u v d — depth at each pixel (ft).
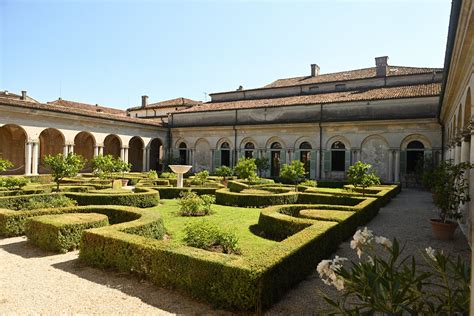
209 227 25.35
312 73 123.13
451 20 25.68
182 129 117.29
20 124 79.41
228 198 51.80
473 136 28.91
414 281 10.17
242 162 72.23
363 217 35.29
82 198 44.27
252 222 37.70
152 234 26.89
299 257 19.58
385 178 84.12
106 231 22.71
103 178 74.13
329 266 10.93
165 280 18.45
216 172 89.04
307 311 15.78
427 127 78.89
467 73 32.42
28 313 15.39
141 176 89.30
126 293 17.79
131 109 163.73
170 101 159.63
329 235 24.79
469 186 30.40
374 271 10.27
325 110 93.81
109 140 123.03
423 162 77.82
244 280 15.61
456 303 10.10
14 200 38.04
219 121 112.47
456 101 46.11
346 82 105.70
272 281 16.40
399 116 83.15
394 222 37.42
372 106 87.25
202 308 16.17
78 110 91.81
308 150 95.35
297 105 97.86
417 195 65.77
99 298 17.13
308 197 50.90
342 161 90.43
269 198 49.78
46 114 83.15
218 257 17.48
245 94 126.00
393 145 82.84
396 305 9.78
